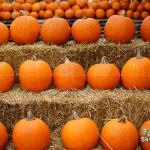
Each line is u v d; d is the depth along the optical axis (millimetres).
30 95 3287
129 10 4887
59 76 3361
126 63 3443
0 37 3748
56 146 3039
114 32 3766
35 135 2949
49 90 3383
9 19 4848
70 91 3342
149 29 3859
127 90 3365
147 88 3379
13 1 5355
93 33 3766
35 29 3799
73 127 2969
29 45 3697
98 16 4848
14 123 3227
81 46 3633
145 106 3189
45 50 3578
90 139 2973
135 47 3648
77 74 3355
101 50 3629
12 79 3395
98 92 3312
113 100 3184
